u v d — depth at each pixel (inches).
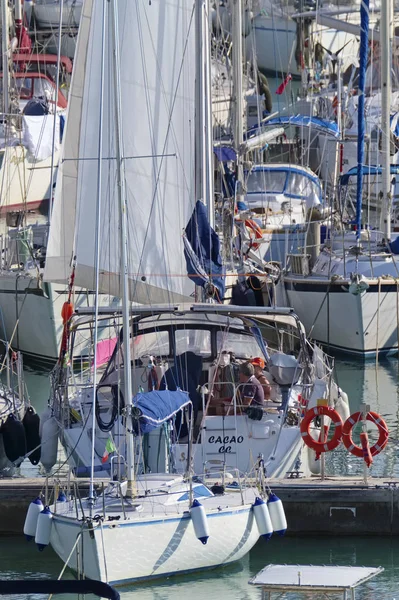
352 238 4579.2
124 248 2367.1
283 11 7249.0
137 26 3277.6
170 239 3289.9
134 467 2389.3
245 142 5108.3
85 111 3280.0
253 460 2618.1
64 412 2746.1
